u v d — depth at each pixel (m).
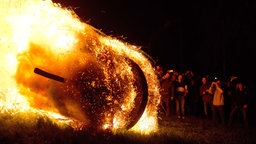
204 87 18.44
